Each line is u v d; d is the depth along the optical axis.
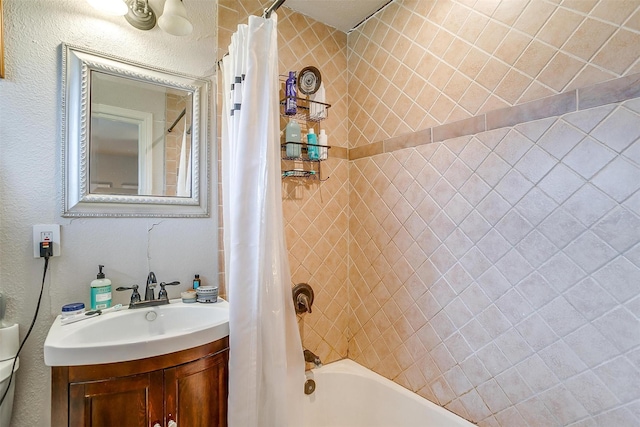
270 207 1.19
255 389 1.13
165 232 1.38
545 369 1.09
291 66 1.71
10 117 1.10
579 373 1.01
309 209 1.77
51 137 1.17
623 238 0.93
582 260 1.01
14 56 1.11
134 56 1.33
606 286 0.96
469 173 1.30
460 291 1.34
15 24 1.11
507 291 1.19
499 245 1.21
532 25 1.12
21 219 1.12
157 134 1.38
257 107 1.20
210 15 1.51
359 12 1.75
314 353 1.79
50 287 1.16
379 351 1.71
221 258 1.51
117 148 1.29
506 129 1.19
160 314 1.26
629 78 0.92
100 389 0.93
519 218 1.15
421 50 1.50
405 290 1.57
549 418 1.08
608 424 0.95
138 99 1.34
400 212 1.60
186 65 1.45
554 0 1.07
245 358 1.13
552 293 1.07
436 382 1.43
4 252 1.09
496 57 1.22
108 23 1.27
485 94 1.25
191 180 1.45
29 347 1.12
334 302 1.86
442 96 1.41
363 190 1.82
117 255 1.28
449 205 1.38
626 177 0.92
